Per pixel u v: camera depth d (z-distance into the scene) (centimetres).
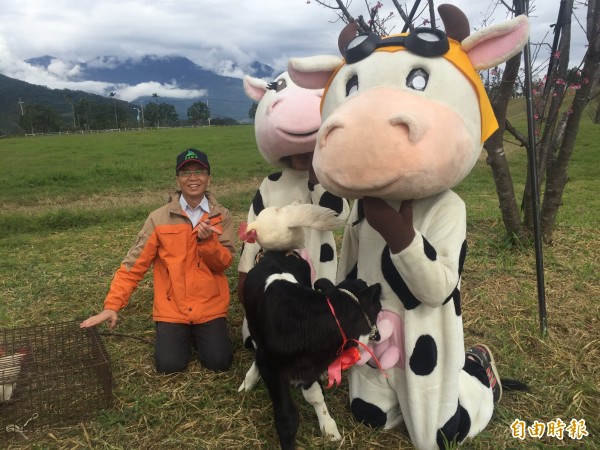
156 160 1956
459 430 250
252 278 248
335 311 222
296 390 304
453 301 237
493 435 266
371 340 239
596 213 728
